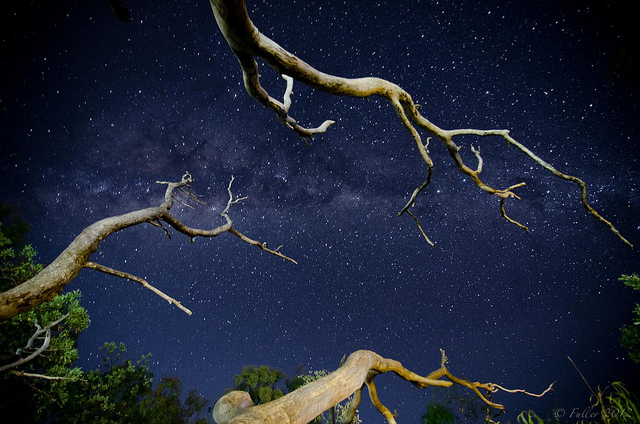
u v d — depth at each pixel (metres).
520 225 2.46
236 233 3.07
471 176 2.28
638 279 4.46
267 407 1.63
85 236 1.57
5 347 6.29
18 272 7.29
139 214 1.96
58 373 6.58
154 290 1.78
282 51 1.15
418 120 1.89
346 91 1.40
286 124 1.90
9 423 7.34
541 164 2.00
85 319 7.09
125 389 12.69
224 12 0.95
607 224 1.91
